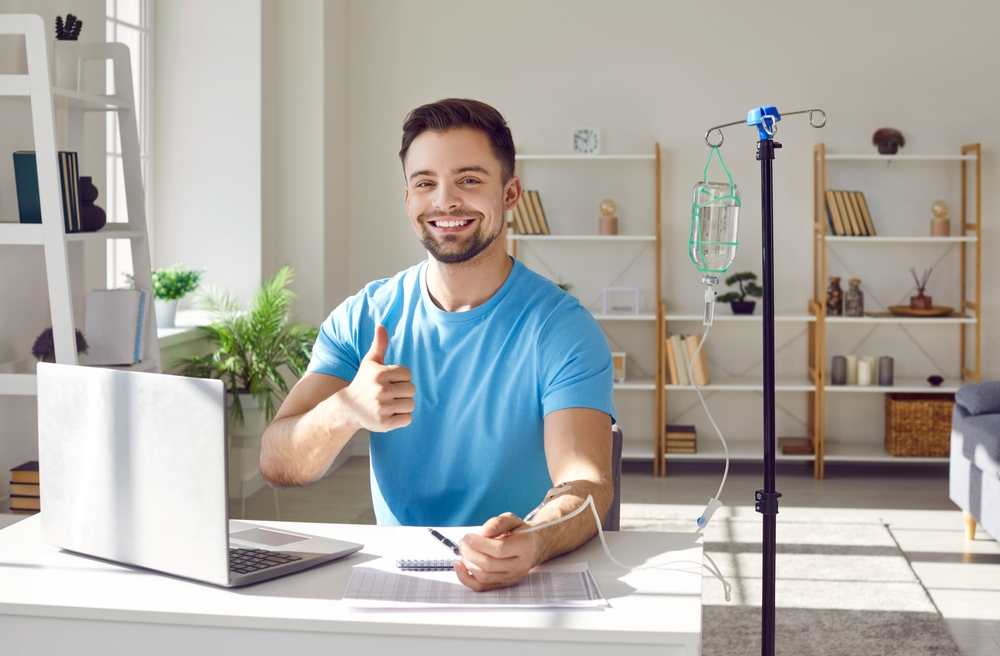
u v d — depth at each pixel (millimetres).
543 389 1566
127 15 4129
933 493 4520
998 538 3344
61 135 3004
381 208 5258
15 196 2828
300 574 1240
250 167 4395
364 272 5285
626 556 1317
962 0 4930
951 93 4969
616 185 5176
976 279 4781
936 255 5066
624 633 1042
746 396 5219
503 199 1573
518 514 1589
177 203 4422
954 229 5031
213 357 3830
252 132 4391
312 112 4680
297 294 4730
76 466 1306
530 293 1612
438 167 1512
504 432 1578
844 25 4996
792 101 5039
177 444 1190
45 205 2498
